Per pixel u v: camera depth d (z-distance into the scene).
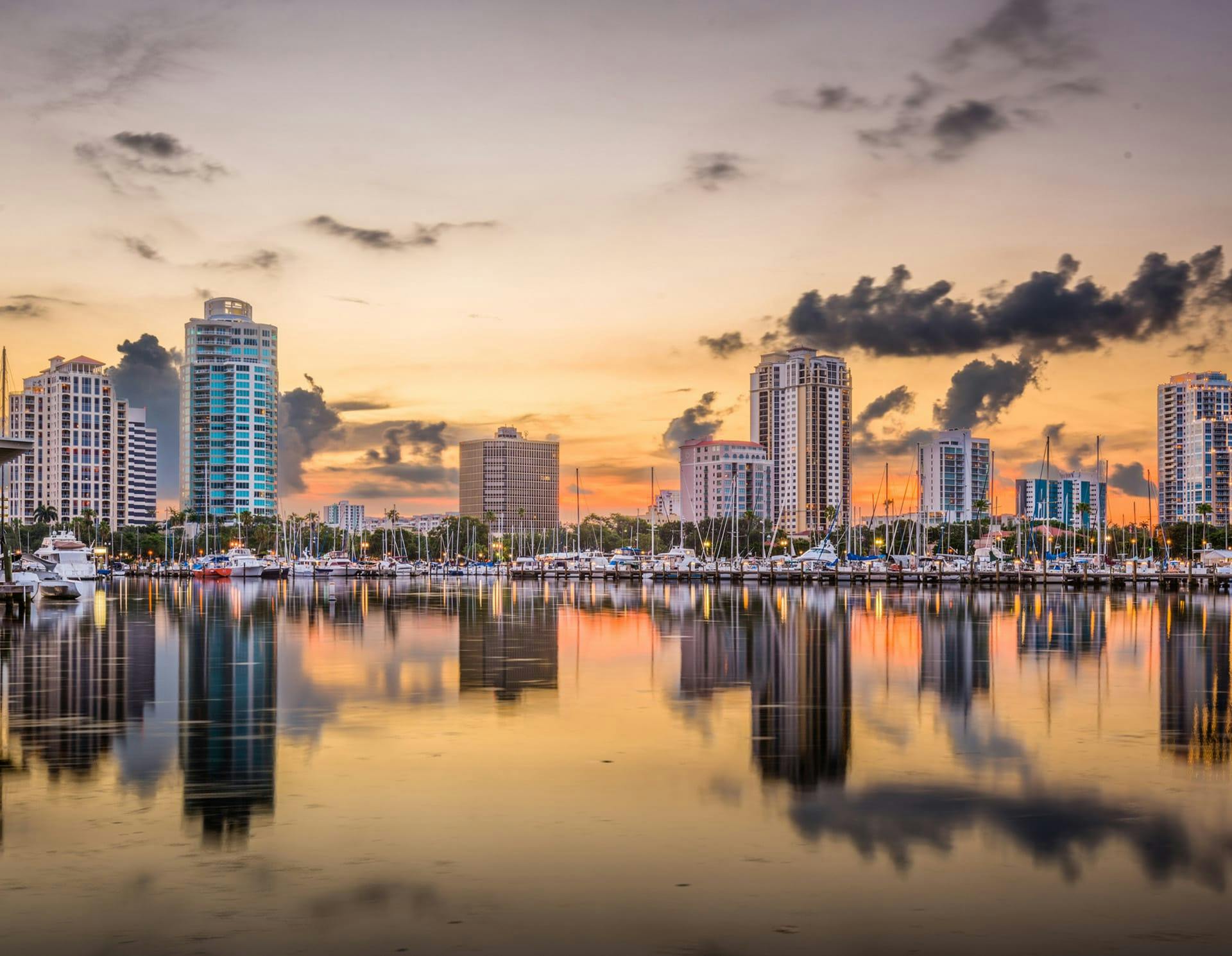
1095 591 146.12
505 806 22.03
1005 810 21.77
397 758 26.67
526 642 59.44
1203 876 17.98
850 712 33.94
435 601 114.12
